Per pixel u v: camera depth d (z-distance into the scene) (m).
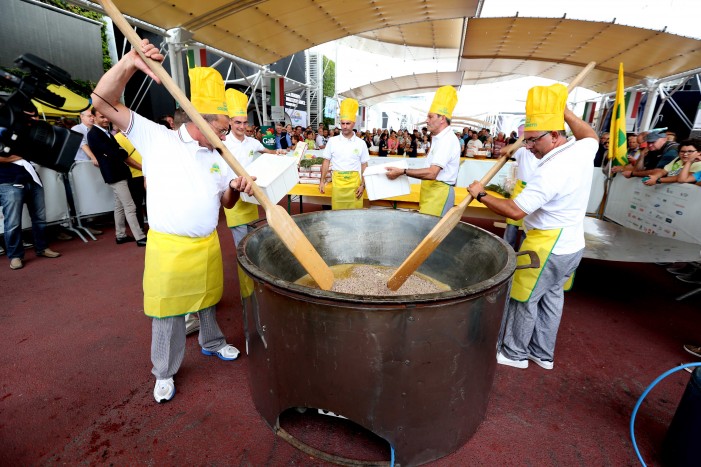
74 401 1.77
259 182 1.81
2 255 3.63
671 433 1.45
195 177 1.54
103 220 5.04
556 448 1.56
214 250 1.75
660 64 5.61
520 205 1.69
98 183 4.32
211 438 1.57
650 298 3.07
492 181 5.30
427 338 1.22
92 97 1.32
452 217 1.69
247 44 5.46
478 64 7.94
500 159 1.75
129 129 1.41
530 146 1.79
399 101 18.53
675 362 2.19
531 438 1.61
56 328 2.39
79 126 4.12
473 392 1.45
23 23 5.87
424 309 1.17
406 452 1.40
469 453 1.52
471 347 1.33
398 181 2.59
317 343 1.26
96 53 7.11
